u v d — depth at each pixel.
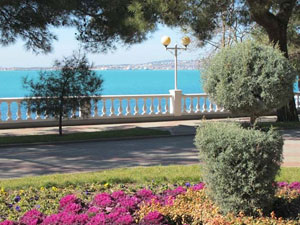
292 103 19.36
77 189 7.47
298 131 16.81
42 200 6.68
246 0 16.52
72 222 4.82
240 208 5.34
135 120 20.25
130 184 7.92
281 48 18.61
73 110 15.23
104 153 12.11
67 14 15.77
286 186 6.93
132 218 4.86
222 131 5.30
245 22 17.86
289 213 5.69
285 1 18.17
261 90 5.61
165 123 19.75
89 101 15.20
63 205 5.87
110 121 19.77
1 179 8.84
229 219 5.18
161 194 6.76
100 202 5.86
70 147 13.29
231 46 5.98
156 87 75.88
